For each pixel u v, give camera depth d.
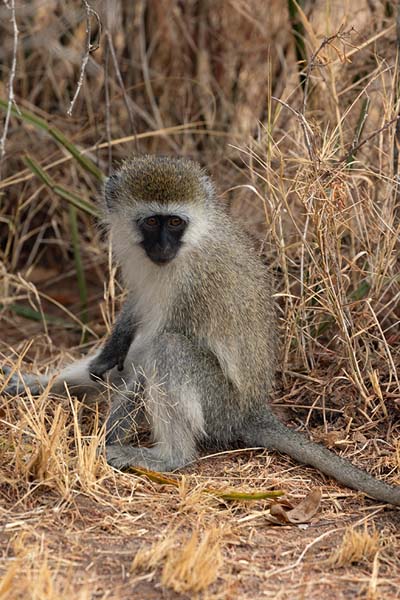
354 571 7.48
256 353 10.02
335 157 12.16
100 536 7.80
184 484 8.64
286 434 9.60
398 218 11.38
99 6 14.73
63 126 14.71
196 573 7.04
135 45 15.01
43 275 14.72
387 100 11.57
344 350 10.93
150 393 9.40
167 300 9.79
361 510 8.59
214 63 14.91
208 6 14.84
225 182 13.93
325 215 10.49
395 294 11.59
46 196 14.64
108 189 10.26
